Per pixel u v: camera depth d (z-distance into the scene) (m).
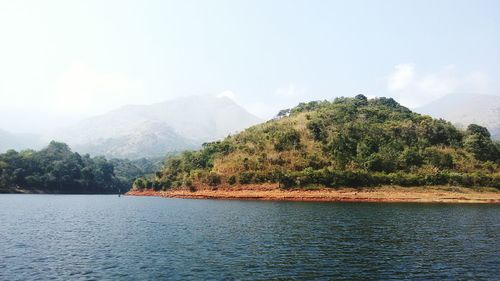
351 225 63.44
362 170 137.38
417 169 141.75
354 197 127.44
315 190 133.62
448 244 47.09
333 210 91.19
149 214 85.31
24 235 54.22
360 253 41.66
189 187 162.50
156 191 191.88
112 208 105.12
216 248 44.16
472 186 134.00
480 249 44.22
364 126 164.38
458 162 147.50
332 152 149.88
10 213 86.75
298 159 147.62
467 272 34.53
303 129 166.12
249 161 152.12
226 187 148.50
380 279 32.38
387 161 143.12
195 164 183.88
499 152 158.75
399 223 66.31
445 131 166.50
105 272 34.19
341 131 160.75
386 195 128.38
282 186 137.62
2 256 40.31
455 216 78.12
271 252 41.97
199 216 78.81
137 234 54.94
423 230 58.25
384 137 160.00
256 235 53.31
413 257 39.97
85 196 198.88
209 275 33.12
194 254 41.06
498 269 35.56
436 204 113.75
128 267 35.75
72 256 40.34
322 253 41.56
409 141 160.38
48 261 38.19
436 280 32.22
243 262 37.53
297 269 35.09
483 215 80.44
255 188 141.88
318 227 61.09
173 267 35.69
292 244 46.53
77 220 73.75
